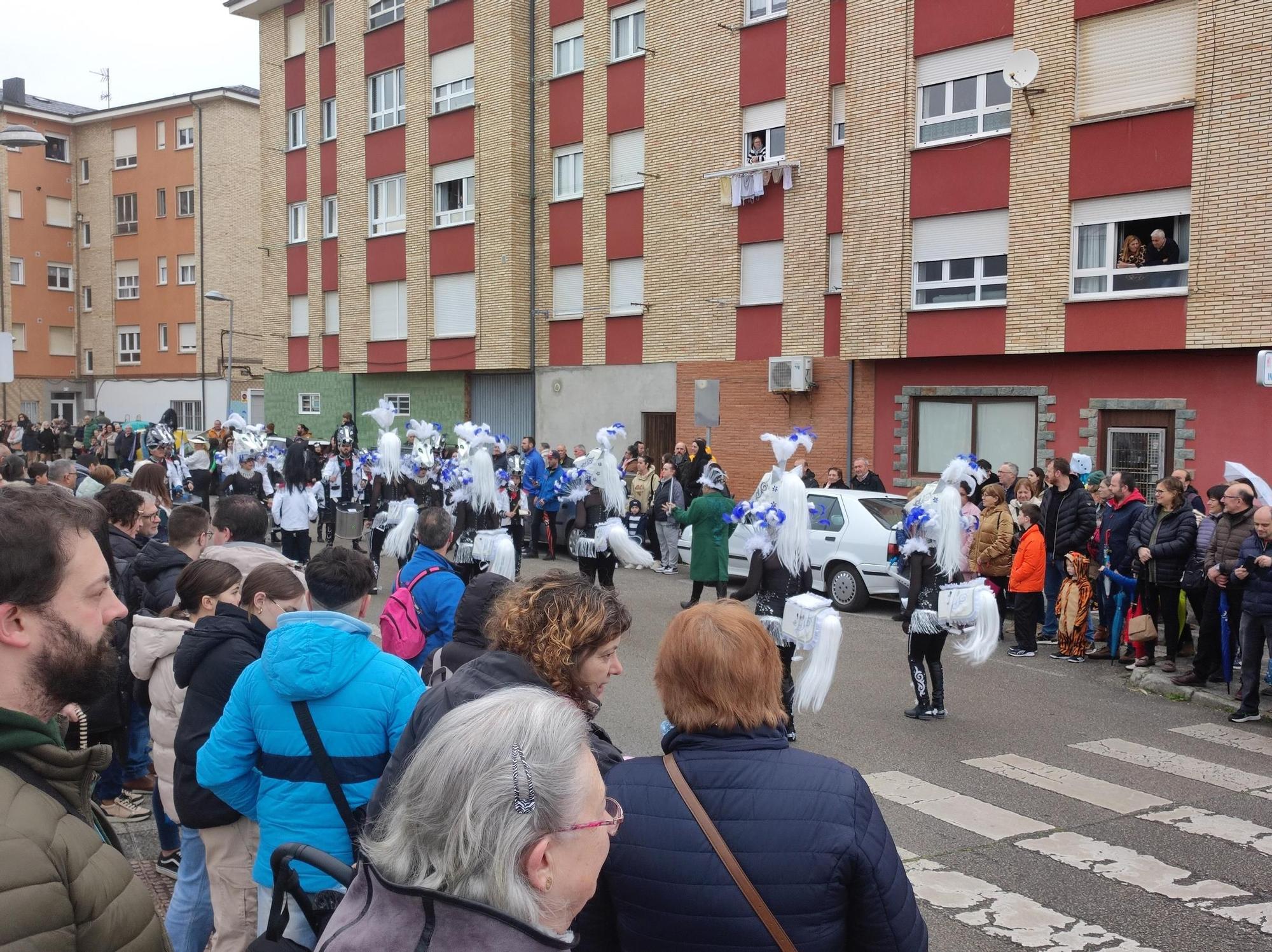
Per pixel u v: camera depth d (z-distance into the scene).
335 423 31.69
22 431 34.72
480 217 26.80
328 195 31.44
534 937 1.54
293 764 3.11
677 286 23.08
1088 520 11.58
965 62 17.64
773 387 20.52
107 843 1.68
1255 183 14.48
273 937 2.21
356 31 29.95
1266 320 14.40
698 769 2.41
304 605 3.92
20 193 45.97
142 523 6.96
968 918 5.16
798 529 8.43
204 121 42.78
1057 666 11.05
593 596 3.20
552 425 26.11
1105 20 15.98
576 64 25.36
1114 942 4.91
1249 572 8.93
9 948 1.41
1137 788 7.19
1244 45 14.56
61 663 1.67
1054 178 16.55
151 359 45.50
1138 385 15.92
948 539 8.70
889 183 18.55
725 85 21.89
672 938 2.31
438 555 5.75
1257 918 5.18
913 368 18.75
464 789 1.55
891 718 8.98
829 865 2.27
